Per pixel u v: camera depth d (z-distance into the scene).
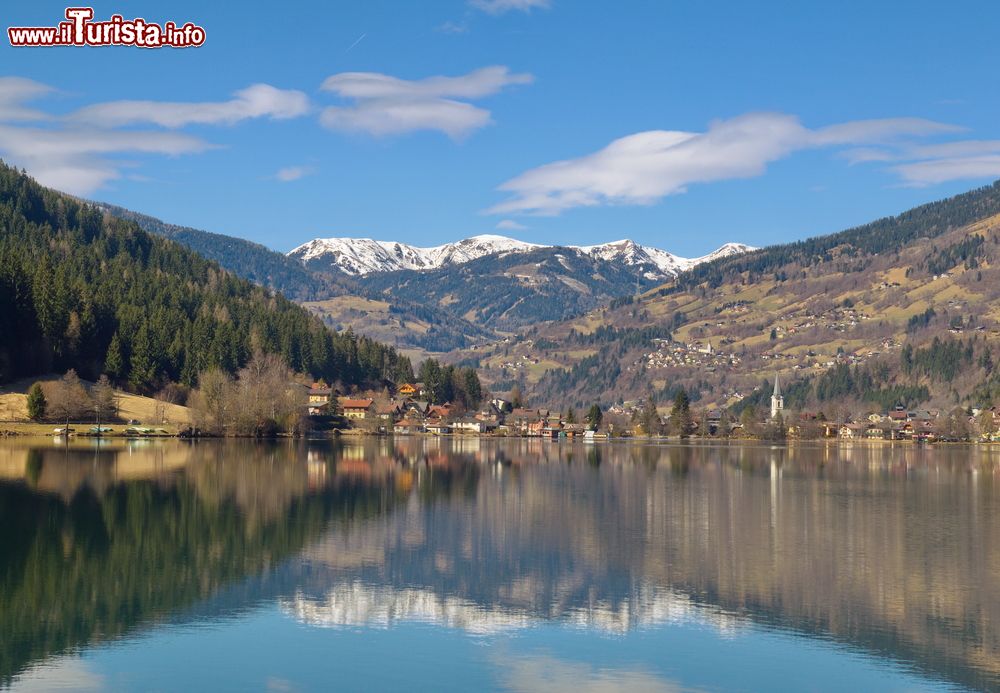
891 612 57.31
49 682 44.53
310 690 44.00
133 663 47.19
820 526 87.75
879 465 176.75
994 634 53.19
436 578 64.50
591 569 67.81
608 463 172.00
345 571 66.19
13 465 133.00
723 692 44.59
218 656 48.34
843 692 44.66
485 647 50.31
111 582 61.94
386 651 49.50
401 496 107.00
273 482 118.50
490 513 94.06
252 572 65.50
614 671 47.09
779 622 55.19
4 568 65.19
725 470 156.00
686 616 56.25
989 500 110.31
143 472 126.56
